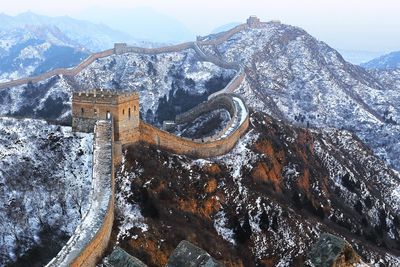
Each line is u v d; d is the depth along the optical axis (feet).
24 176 271.69
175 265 84.69
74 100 303.48
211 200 312.71
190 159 335.47
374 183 541.34
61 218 251.60
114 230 240.32
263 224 320.29
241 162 372.58
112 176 260.62
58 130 306.14
